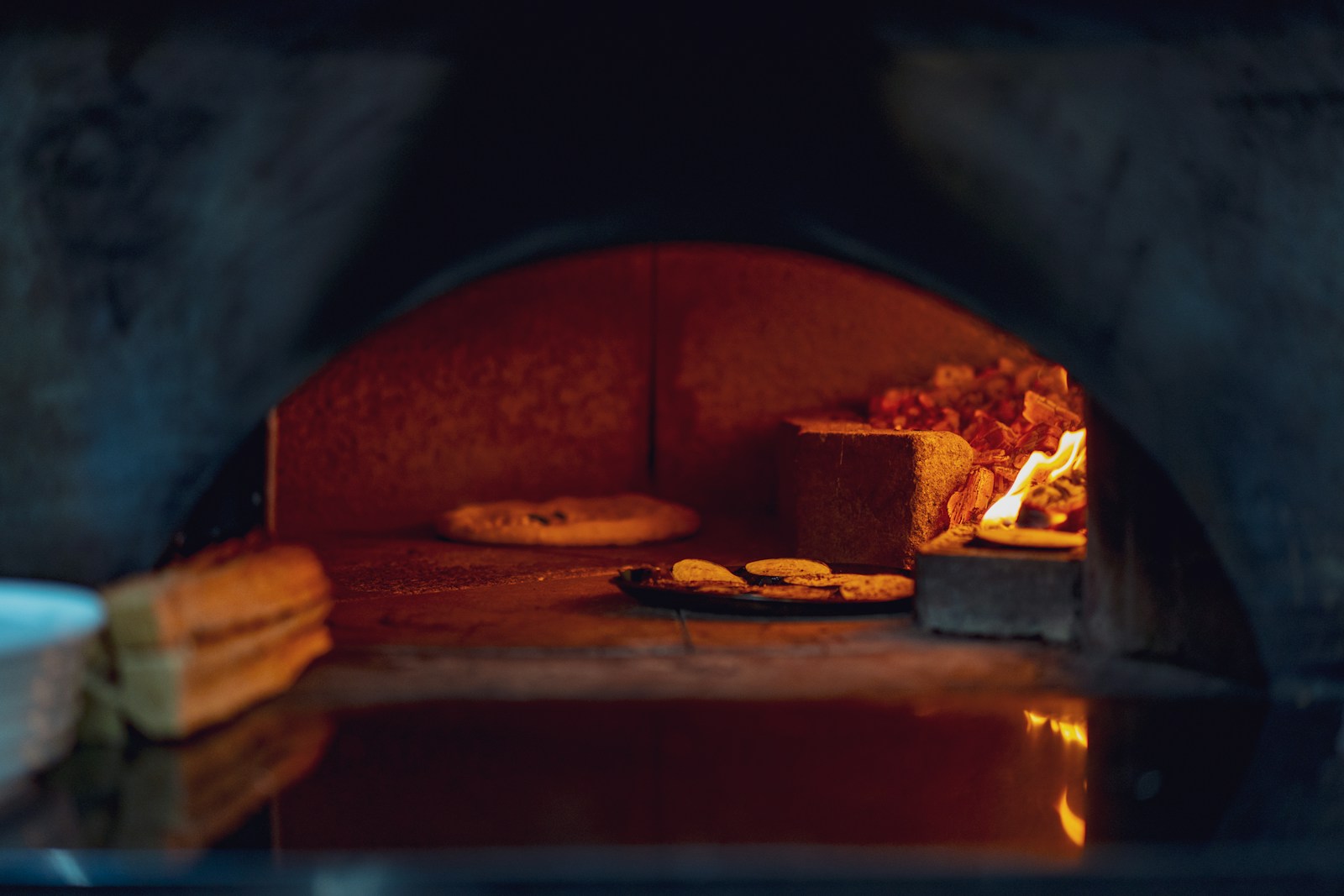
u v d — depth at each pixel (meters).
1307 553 1.58
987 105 1.60
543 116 1.63
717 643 1.72
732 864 1.29
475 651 1.69
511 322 2.52
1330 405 1.59
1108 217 1.60
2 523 1.56
